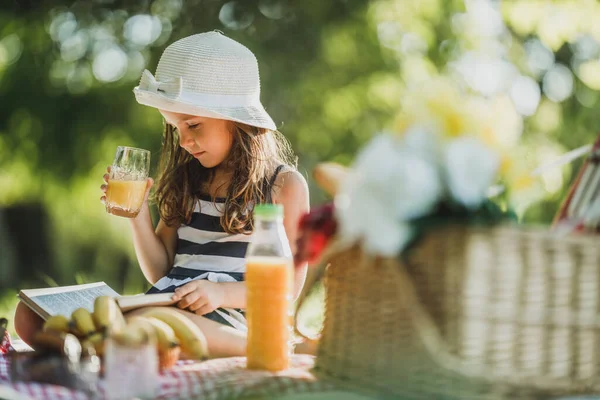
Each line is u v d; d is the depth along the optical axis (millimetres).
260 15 7863
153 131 7605
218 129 2705
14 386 1721
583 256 1612
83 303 2369
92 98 7551
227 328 2340
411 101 1677
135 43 7809
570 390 1635
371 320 1718
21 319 2361
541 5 7328
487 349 1604
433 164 1588
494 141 1655
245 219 2684
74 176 7637
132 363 1698
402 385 1650
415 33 8289
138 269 7793
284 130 8016
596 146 1905
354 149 8195
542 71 8867
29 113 7488
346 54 8156
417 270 1636
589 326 1641
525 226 1653
